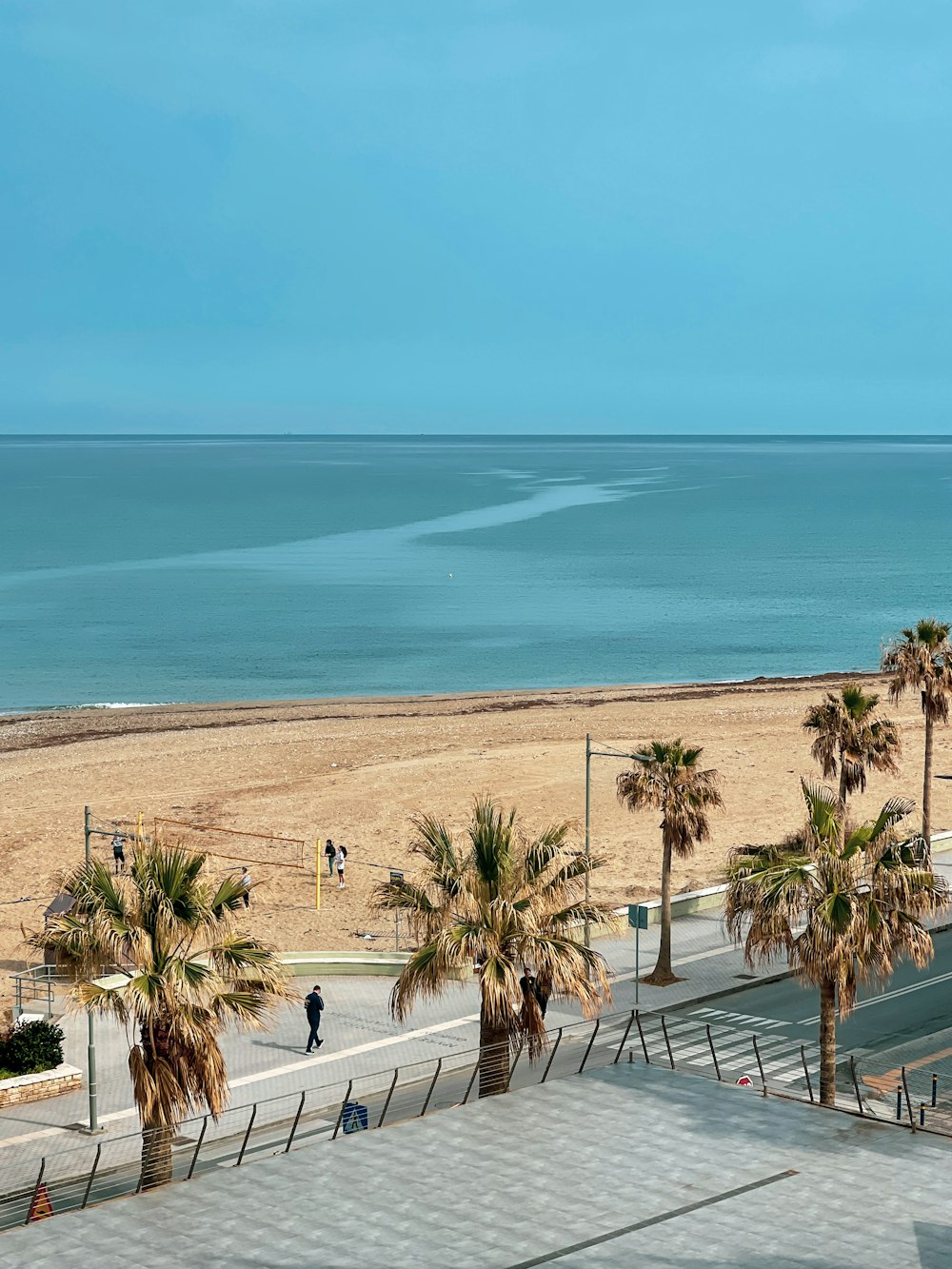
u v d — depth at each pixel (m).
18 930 56.94
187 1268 21.45
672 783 48.28
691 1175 24.73
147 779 87.31
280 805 79.19
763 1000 46.25
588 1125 27.00
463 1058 40.91
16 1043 39.69
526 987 30.41
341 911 59.75
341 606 176.88
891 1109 34.75
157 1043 26.47
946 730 99.88
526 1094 28.61
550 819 75.12
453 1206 23.58
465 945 29.52
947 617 167.25
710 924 56.19
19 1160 33.91
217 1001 27.08
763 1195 23.92
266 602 180.75
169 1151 26.41
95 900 27.20
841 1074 38.16
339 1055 41.47
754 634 157.50
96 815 77.31
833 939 30.75
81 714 115.19
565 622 166.25
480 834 31.11
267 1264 21.53
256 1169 25.05
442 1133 26.62
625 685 125.06
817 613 172.00
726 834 72.25
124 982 26.28
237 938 27.94
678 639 154.62
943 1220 22.97
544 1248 22.00
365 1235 22.52
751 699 114.06
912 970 49.28
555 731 100.12
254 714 112.62
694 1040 41.75
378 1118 35.38
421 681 132.75
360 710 113.25
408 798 80.44
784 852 32.81
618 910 56.84
